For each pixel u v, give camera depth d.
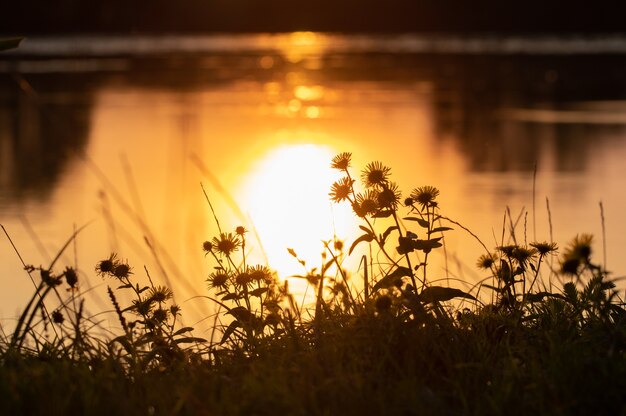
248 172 19.69
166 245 12.17
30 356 5.47
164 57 71.62
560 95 41.34
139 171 19.81
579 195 16.05
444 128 28.78
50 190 17.16
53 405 4.54
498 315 5.63
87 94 41.25
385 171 5.59
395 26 158.62
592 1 137.38
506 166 20.17
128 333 5.50
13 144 24.66
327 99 39.50
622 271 10.40
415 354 5.04
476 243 11.74
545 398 4.59
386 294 5.47
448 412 4.54
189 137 26.28
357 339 5.16
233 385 4.86
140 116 32.16
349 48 89.50
